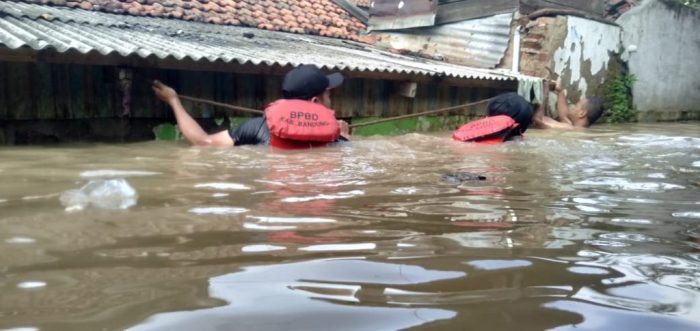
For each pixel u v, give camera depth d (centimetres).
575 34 1014
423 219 199
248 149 408
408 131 696
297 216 199
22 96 405
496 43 1014
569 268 143
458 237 174
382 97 657
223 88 509
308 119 419
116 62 420
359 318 107
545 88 834
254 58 509
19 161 325
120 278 129
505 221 199
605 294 124
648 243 172
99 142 438
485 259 149
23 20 547
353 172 314
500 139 495
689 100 1297
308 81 440
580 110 823
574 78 1029
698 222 204
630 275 138
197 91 491
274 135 409
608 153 445
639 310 115
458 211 214
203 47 554
